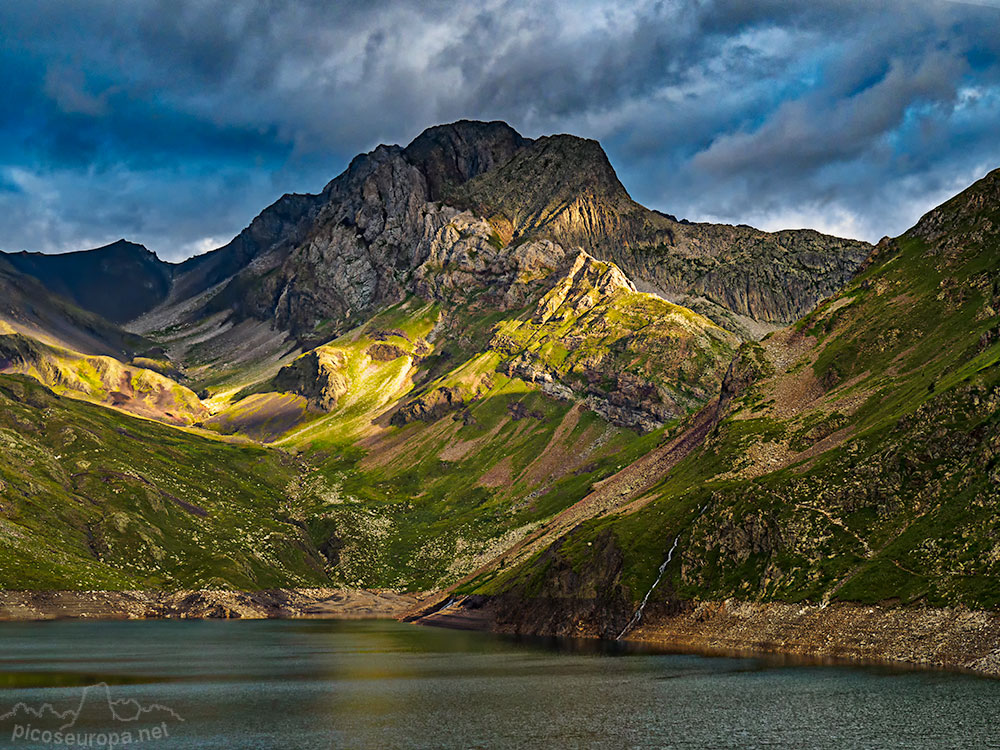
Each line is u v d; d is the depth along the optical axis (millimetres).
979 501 145000
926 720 96562
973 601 128750
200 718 114375
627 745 95875
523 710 117438
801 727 98062
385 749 96438
